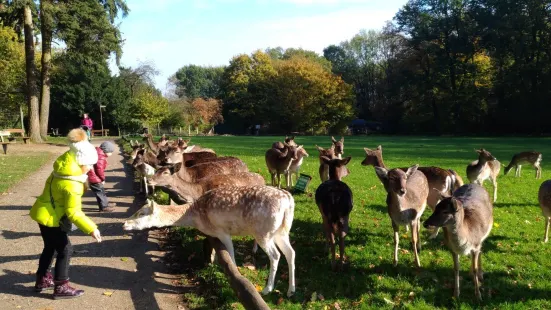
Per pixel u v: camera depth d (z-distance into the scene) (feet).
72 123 171.53
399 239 25.29
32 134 88.89
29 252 22.93
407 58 179.52
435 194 26.66
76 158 17.25
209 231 19.47
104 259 22.57
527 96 152.76
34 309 17.01
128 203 34.63
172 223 19.45
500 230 26.94
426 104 177.88
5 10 78.74
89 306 17.47
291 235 25.89
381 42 230.68
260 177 25.62
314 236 25.72
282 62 209.87
